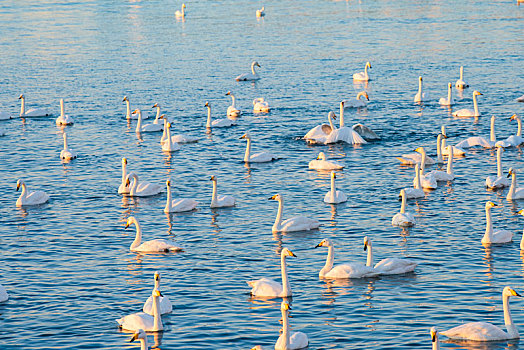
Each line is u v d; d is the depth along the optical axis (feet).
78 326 104.83
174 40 430.61
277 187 172.24
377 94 282.36
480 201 158.20
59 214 155.74
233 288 116.67
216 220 150.00
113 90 301.84
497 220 145.89
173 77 327.26
